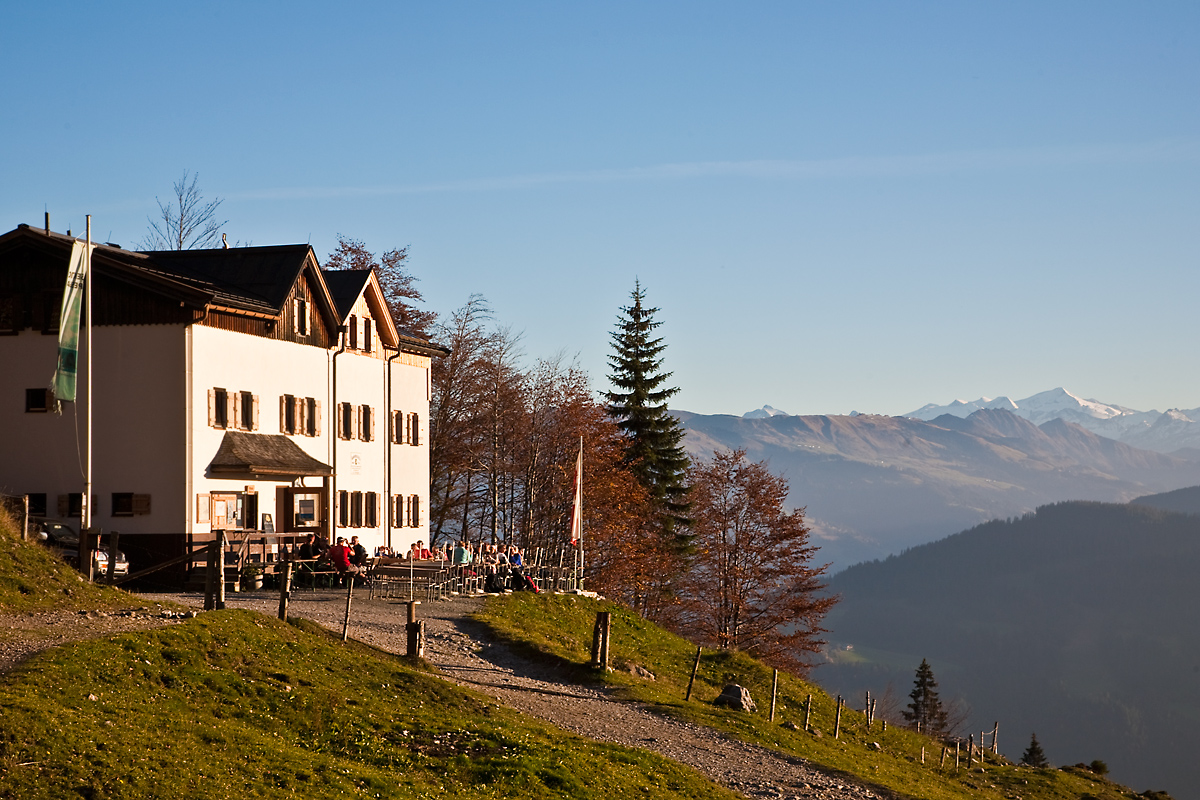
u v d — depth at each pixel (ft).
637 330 244.42
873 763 107.96
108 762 46.44
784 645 220.23
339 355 163.12
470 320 235.81
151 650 62.75
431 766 60.18
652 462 239.71
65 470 131.54
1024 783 139.44
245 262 152.56
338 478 162.09
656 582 229.45
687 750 83.46
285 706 62.54
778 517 228.22
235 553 130.82
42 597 75.51
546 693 91.50
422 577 135.54
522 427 231.50
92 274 132.26
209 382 133.39
